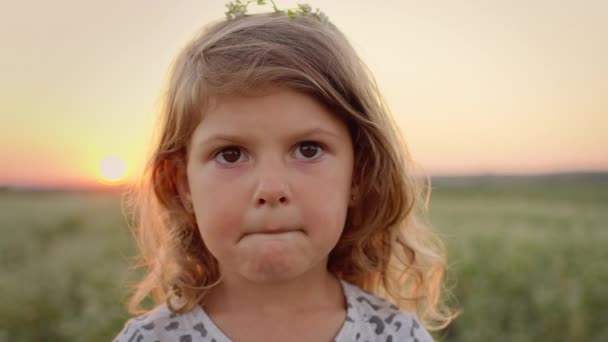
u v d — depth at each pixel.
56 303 7.14
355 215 1.68
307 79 1.27
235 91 1.25
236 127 1.24
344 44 1.46
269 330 1.42
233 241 1.25
